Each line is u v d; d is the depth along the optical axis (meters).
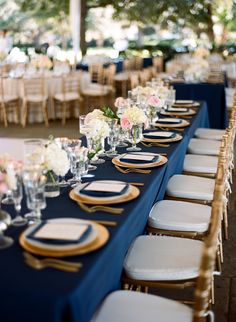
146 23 15.30
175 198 3.09
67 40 14.84
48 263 1.53
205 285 1.58
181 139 3.62
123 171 2.70
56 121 8.58
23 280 1.44
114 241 1.75
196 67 7.65
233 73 10.72
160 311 1.72
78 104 8.91
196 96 7.15
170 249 2.20
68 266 1.52
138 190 2.32
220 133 4.98
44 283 1.43
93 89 9.23
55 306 1.36
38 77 8.02
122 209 2.07
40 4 14.02
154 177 2.62
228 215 4.07
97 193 2.17
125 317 1.68
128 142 3.52
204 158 3.95
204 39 15.12
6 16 14.83
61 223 1.79
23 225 1.85
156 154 3.04
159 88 5.08
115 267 1.85
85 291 1.45
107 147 3.33
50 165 2.10
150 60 14.88
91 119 2.87
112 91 9.84
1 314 1.43
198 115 5.00
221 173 2.39
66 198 2.19
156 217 2.59
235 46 14.35
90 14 16.31
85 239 1.67
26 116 8.23
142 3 14.72
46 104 8.38
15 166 1.85
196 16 14.78
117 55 15.26
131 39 16.91
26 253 1.59
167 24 15.23
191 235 2.53
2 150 6.26
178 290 2.84
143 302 1.78
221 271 3.09
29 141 2.34
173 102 5.55
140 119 3.21
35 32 14.97
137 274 2.03
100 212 2.02
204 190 3.10
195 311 1.61
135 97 4.57
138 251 2.18
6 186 1.73
